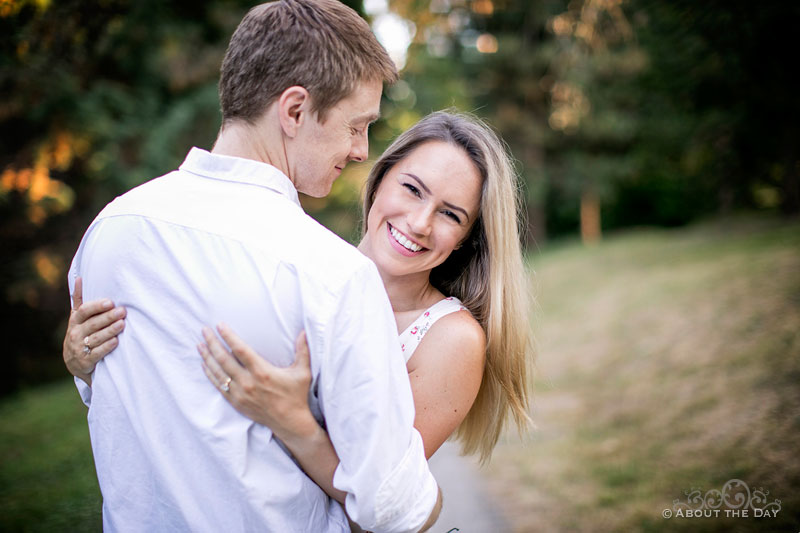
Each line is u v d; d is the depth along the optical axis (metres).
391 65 1.29
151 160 7.71
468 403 1.49
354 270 1.08
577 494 3.40
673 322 6.12
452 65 16.75
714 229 12.61
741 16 5.34
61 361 9.01
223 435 1.08
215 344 1.06
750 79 6.58
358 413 1.07
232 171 1.17
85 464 4.11
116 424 1.15
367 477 1.07
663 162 15.76
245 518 1.10
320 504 1.17
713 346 5.09
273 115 1.19
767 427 3.60
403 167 1.54
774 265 6.84
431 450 1.45
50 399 6.41
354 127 1.24
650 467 3.57
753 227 11.15
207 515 1.11
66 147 7.11
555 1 15.05
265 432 1.10
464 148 1.54
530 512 3.24
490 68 18.47
